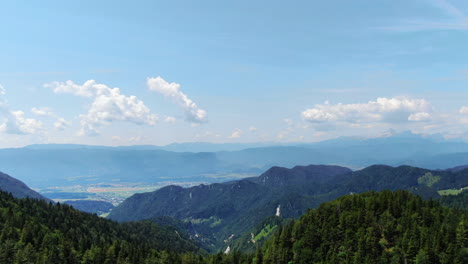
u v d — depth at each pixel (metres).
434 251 190.12
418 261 186.25
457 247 193.75
